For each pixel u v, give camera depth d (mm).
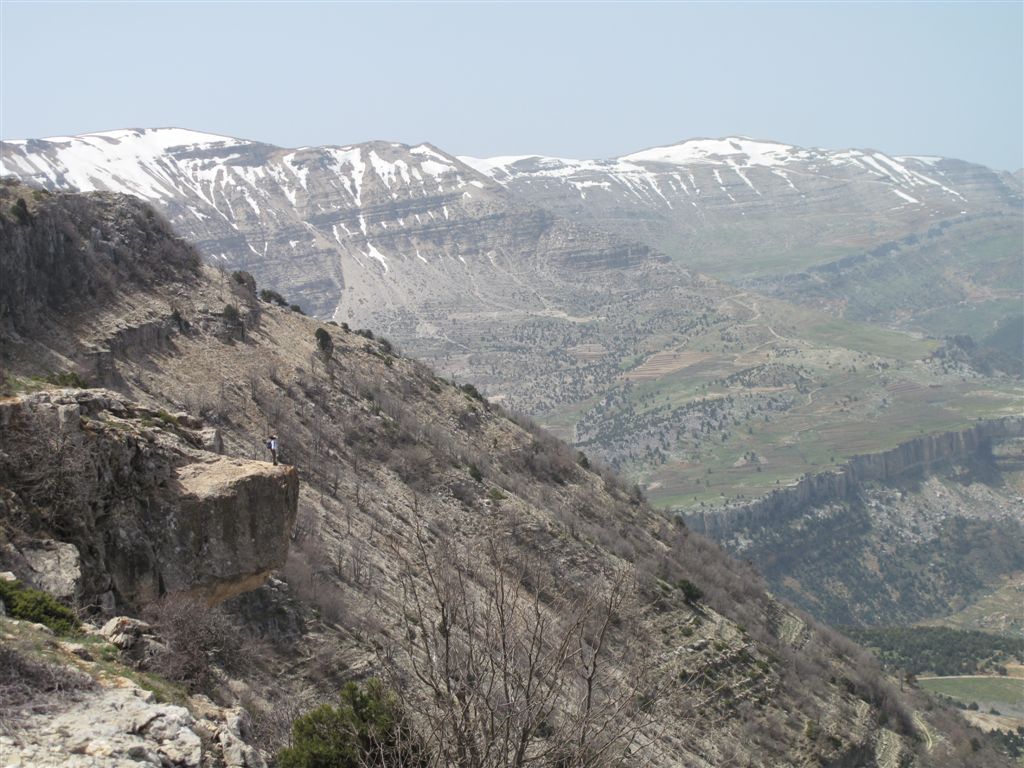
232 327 78312
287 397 73562
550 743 20375
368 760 21578
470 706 20781
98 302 69562
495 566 24938
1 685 19453
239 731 23453
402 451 74000
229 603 39781
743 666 70125
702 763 42594
